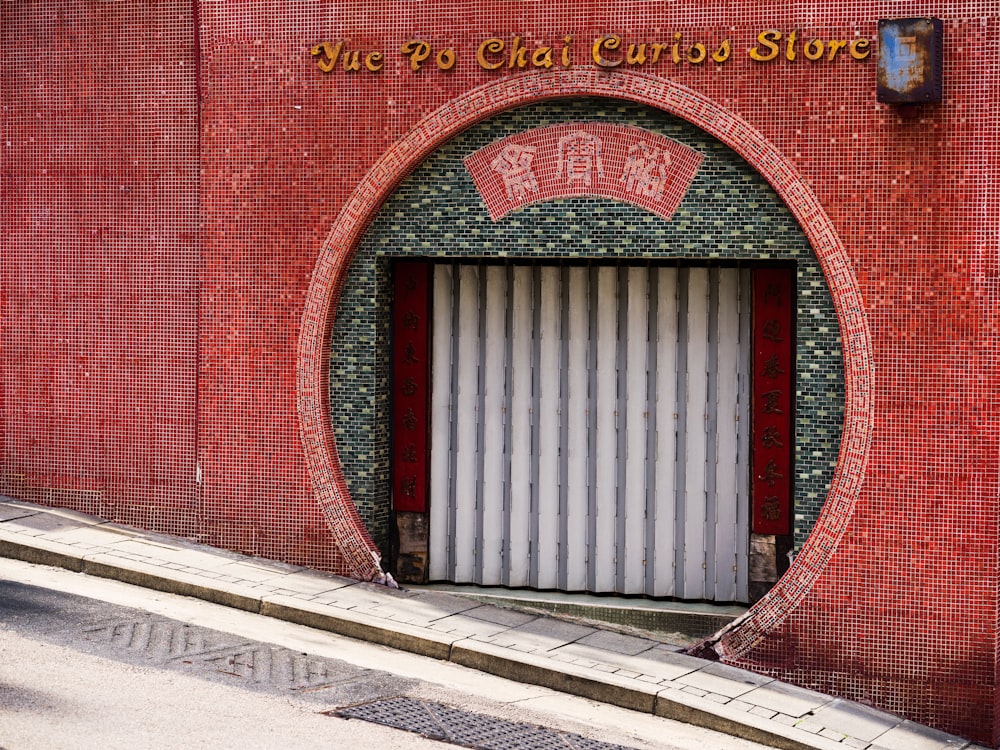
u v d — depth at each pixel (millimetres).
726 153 11078
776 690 10688
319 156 12172
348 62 12000
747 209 11055
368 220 12141
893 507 10586
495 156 11750
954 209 10320
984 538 10367
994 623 10359
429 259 12477
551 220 11617
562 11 11305
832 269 10664
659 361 12031
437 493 12664
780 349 11578
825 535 10781
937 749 10000
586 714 9945
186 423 12977
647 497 12141
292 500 12531
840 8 10523
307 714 9227
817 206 10672
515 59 11438
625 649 11180
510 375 12445
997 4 10094
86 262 13266
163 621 11086
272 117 12297
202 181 12594
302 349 12375
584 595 12352
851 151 10562
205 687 9586
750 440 11789
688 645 11445
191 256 12852
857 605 10711
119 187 13078
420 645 10969
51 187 13352
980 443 10352
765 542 11734
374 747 8711
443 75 11719
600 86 11234
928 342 10438
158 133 12898
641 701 10164
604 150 11414
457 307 12531
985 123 10195
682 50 10984
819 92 10617
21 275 13531
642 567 12180
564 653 10914
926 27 10016
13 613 10906
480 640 11023
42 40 13281
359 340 12344
